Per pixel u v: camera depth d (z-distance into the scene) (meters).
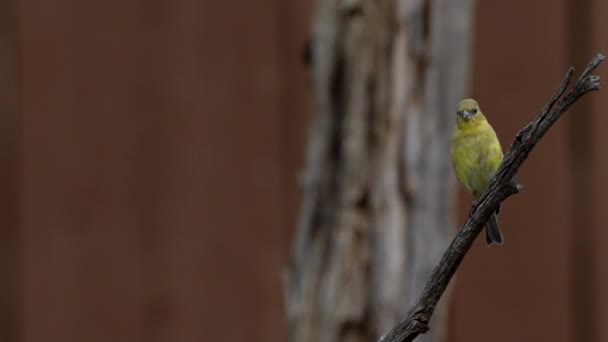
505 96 10.73
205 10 10.59
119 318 10.49
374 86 8.90
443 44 9.01
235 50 10.62
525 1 10.77
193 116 10.58
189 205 10.57
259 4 10.62
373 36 8.91
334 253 8.95
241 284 10.60
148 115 10.55
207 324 10.56
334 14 8.95
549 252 10.80
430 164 8.99
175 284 10.55
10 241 10.43
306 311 9.02
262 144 10.62
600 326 10.77
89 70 10.48
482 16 10.74
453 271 3.77
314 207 9.04
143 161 10.54
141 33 10.53
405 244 8.91
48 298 10.44
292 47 10.62
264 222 10.62
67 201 10.45
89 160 10.48
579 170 10.84
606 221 10.79
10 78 10.41
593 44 10.80
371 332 8.90
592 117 10.81
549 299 10.78
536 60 10.77
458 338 10.69
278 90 10.62
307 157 9.12
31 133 10.44
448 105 9.06
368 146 8.92
